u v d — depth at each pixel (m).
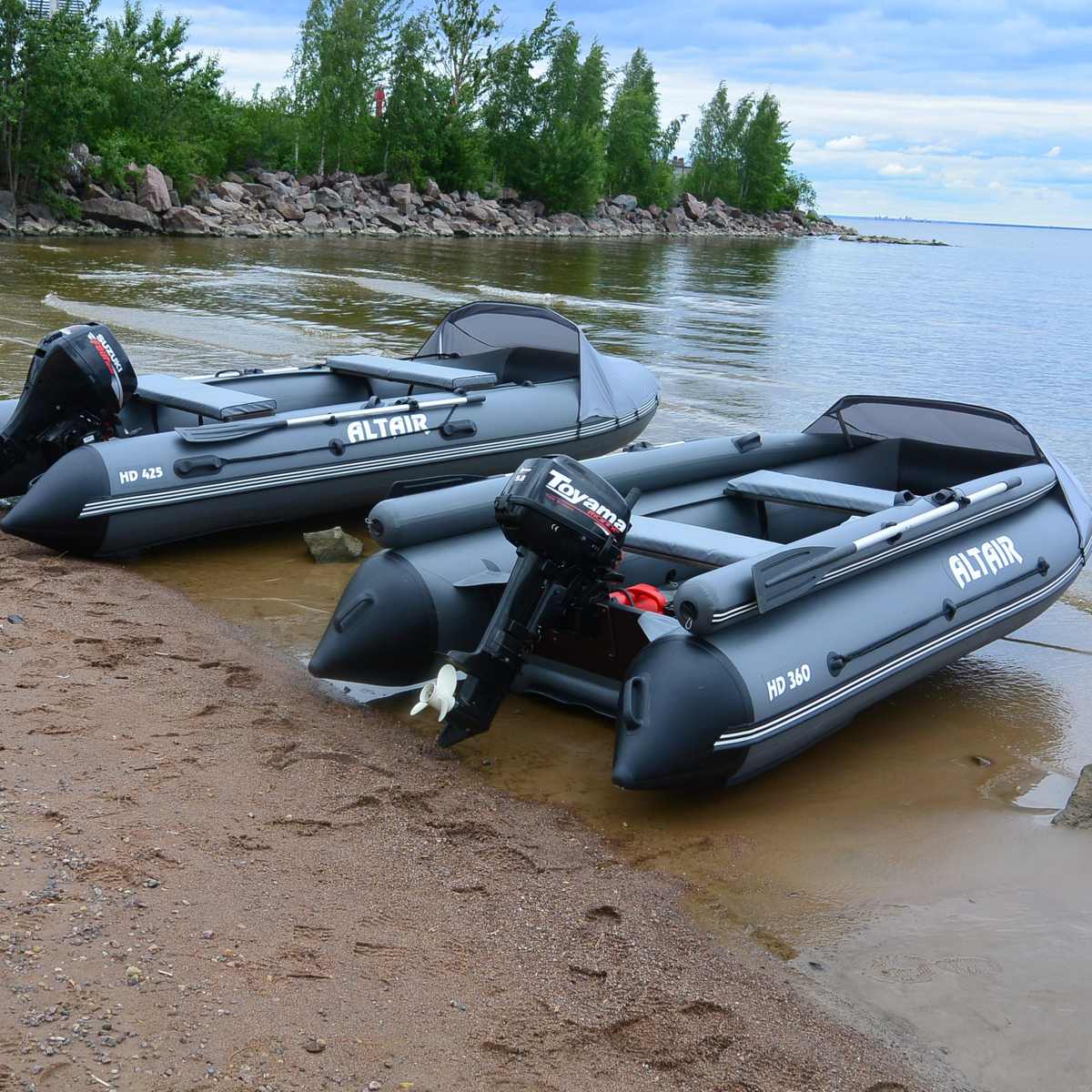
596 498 3.34
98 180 36.00
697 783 3.25
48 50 32.28
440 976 2.37
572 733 3.89
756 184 85.12
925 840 3.26
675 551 3.76
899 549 3.86
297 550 5.83
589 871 2.96
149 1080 1.93
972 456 5.60
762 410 10.06
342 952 2.41
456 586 3.91
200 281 20.00
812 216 100.19
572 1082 2.08
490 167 57.59
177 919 2.44
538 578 3.38
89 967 2.22
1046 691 4.52
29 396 5.26
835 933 2.77
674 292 24.23
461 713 3.38
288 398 6.73
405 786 3.30
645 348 14.44
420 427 6.17
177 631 4.45
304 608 4.92
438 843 2.99
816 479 5.27
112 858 2.65
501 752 3.71
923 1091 2.20
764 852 3.16
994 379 13.39
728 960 2.61
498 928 2.60
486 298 19.53
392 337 13.43
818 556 3.50
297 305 16.73
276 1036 2.10
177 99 40.66
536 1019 2.26
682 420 9.38
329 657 3.82
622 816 3.32
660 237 62.38
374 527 3.97
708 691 3.14
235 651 4.31
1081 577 6.05
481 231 49.94
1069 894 2.99
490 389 6.71
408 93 52.00
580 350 7.14
